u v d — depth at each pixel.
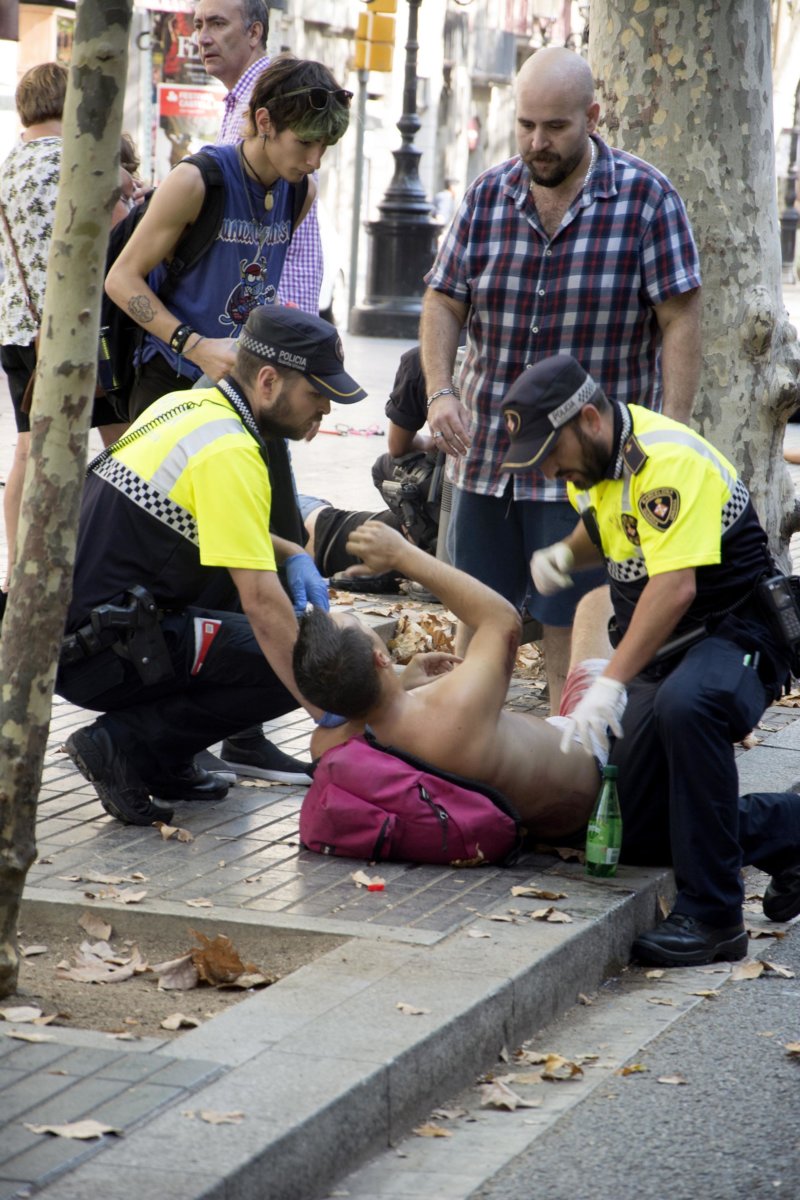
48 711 11.80
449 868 14.87
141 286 17.23
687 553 13.87
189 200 17.14
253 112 17.17
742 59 24.61
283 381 14.95
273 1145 9.66
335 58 103.50
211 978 12.66
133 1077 10.42
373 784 14.75
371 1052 10.95
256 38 21.86
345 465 38.19
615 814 14.88
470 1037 11.80
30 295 21.42
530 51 133.62
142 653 15.10
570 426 13.89
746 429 25.30
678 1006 13.53
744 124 24.75
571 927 13.55
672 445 14.07
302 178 17.78
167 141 78.50
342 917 13.49
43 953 13.27
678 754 14.25
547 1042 12.73
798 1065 12.34
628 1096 11.74
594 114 17.33
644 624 13.95
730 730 14.27
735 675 14.23
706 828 14.33
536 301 17.72
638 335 17.86
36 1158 9.30
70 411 11.52
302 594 16.39
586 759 15.36
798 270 114.81
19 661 11.65
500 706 14.91
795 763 19.50
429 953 12.80
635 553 14.39
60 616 11.70
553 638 18.75
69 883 14.06
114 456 15.52
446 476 19.06
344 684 14.56
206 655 15.48
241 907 13.67
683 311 17.61
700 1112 11.49
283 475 17.11
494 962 12.66
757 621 14.55
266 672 15.59
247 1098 10.21
